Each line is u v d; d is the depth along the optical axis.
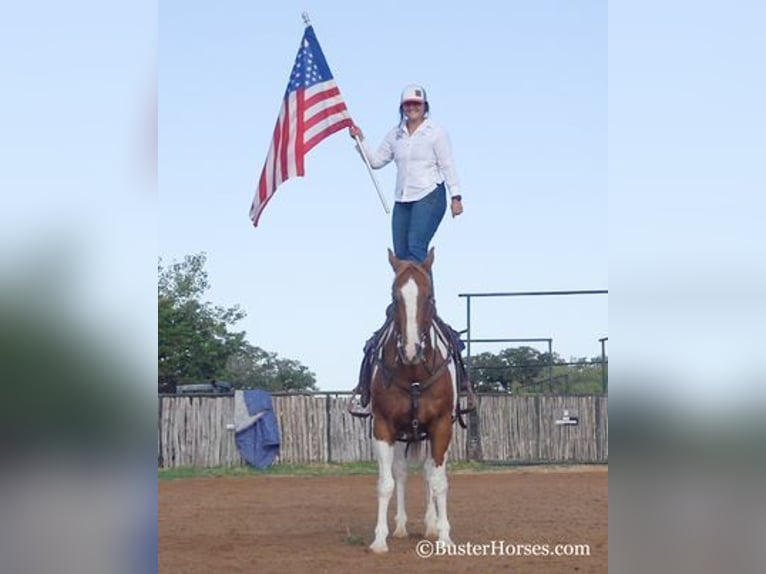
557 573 9.99
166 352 35.12
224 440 25.45
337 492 19.73
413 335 10.57
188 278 36.28
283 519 15.19
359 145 12.90
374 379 11.38
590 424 26.34
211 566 10.41
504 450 26.27
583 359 33.69
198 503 17.67
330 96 13.44
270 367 39.94
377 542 11.34
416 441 11.60
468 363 26.03
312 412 25.92
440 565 10.48
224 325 36.38
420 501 18.16
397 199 12.27
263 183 13.77
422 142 12.11
